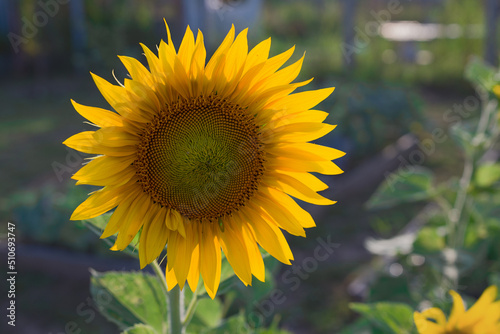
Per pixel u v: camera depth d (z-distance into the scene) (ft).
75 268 18.84
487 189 13.56
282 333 8.74
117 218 6.19
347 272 19.33
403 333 8.57
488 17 39.22
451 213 14.61
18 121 35.19
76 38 46.37
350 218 23.57
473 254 14.44
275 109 6.64
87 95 40.55
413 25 49.16
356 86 31.94
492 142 13.79
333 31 62.49
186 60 6.25
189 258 6.50
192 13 49.08
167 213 6.51
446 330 5.95
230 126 6.61
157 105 6.40
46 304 17.67
